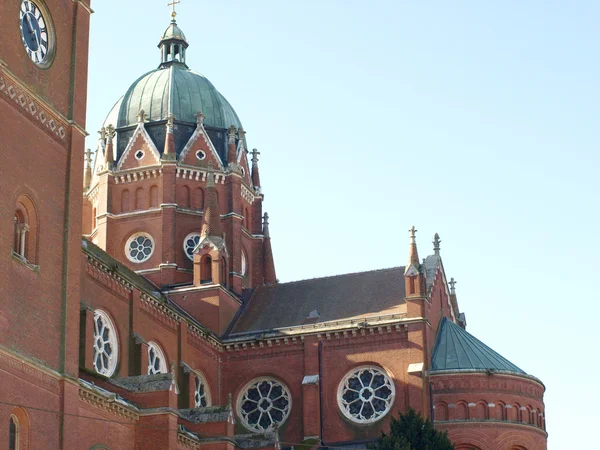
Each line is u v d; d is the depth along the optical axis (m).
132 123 106.38
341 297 99.06
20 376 55.38
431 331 93.38
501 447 88.25
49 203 60.66
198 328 92.31
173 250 101.00
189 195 104.31
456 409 89.12
